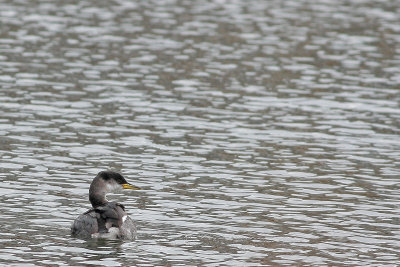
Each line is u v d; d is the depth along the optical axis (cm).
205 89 2762
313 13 3881
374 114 2553
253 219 1723
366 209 1802
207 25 3600
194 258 1489
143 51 3183
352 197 1877
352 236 1641
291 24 3662
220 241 1588
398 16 3856
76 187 1891
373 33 3538
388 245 1594
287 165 2089
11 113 2433
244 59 3128
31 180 1922
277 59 3138
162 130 2339
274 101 2659
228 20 3697
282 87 2812
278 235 1633
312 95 2734
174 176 1984
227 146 2225
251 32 3506
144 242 1559
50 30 3422
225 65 3042
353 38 3453
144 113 2491
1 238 1555
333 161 2130
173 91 2727
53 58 3042
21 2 3900
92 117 2431
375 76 2964
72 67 2945
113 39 3325
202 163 2084
